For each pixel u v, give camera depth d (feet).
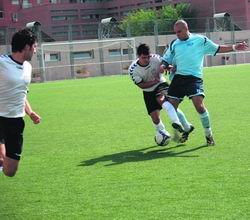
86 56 205.26
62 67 200.95
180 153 32.58
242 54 223.10
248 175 25.36
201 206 20.62
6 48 191.93
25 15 428.97
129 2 435.12
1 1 423.23
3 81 23.94
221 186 23.48
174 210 20.31
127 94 88.43
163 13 336.90
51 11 426.51
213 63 215.31
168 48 35.40
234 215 19.27
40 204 22.38
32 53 24.34
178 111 35.40
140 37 210.18
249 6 324.19
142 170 27.96
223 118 48.57
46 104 78.69
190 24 242.99
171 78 35.45
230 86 89.66
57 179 27.07
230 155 30.81
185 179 25.23
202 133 40.19
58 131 47.32
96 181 26.04
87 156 33.58
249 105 58.65
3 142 25.52
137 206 21.17
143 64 35.09
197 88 34.37
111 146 37.11
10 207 22.11
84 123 52.13
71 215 20.51
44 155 34.86
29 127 51.39
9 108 24.18
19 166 31.14
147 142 37.93
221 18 224.53
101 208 21.21
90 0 444.14
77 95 94.22
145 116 54.80
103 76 190.70
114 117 55.77
